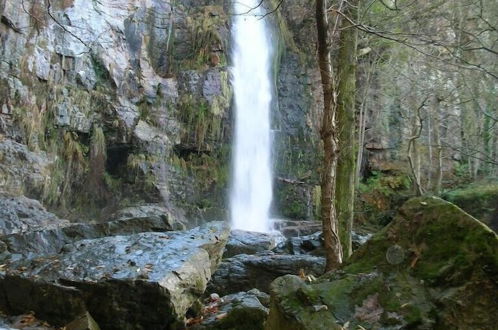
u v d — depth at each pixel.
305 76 23.98
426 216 2.75
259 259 7.42
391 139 23.42
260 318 4.29
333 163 5.29
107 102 17.84
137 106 18.91
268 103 23.05
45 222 9.66
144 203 17.69
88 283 4.21
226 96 20.58
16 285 4.43
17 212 9.59
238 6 22.23
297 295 2.70
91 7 17.62
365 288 2.66
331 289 2.69
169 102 19.75
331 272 2.92
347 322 2.52
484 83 12.45
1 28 14.49
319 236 9.25
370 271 2.76
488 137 17.20
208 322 4.39
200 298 5.21
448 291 2.48
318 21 5.06
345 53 7.88
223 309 4.73
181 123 19.98
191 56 21.03
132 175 17.86
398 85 19.34
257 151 22.12
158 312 4.12
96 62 17.70
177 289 4.25
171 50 20.86
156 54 20.47
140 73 19.16
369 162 23.61
